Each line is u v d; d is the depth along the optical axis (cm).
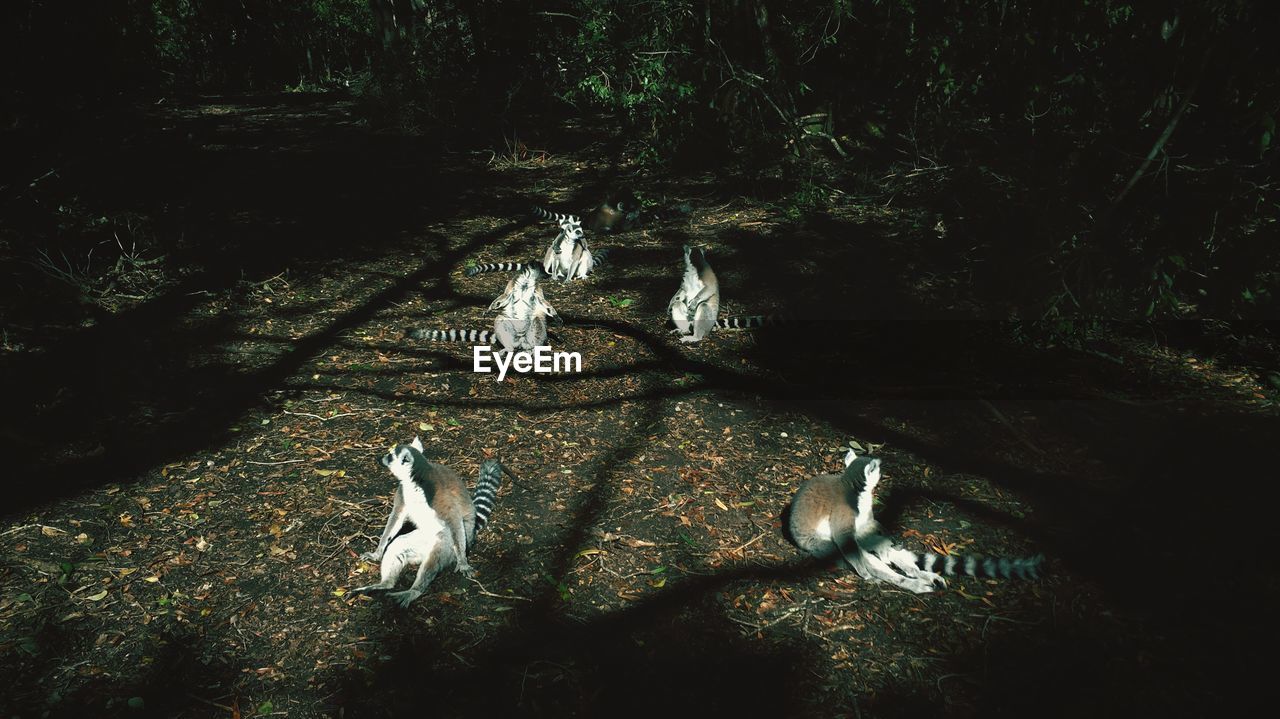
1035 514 543
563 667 407
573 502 553
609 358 793
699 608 453
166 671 396
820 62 1476
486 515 511
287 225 1224
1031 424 657
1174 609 450
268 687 389
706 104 1451
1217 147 752
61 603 436
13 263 877
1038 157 823
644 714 379
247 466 579
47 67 938
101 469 567
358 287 985
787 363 780
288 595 452
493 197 1466
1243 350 785
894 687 399
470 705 381
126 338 784
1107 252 771
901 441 637
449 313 909
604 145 1853
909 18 1163
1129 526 525
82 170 1106
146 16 1100
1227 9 643
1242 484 566
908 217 1161
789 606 456
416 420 658
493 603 453
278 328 846
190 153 1678
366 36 3347
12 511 511
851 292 950
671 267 1076
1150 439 630
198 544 491
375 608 445
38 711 367
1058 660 415
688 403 693
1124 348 802
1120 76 768
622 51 1537
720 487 573
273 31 3397
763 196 1352
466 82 1977
